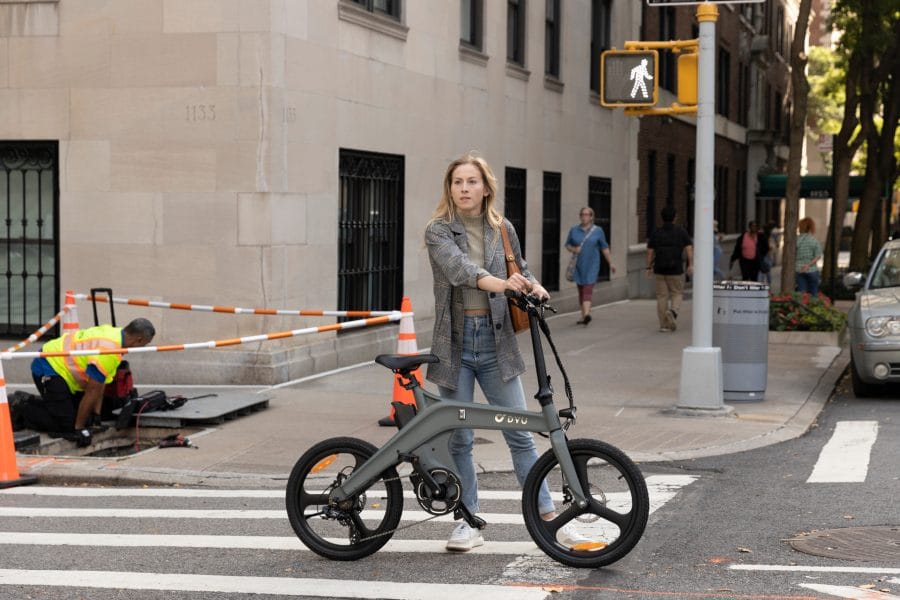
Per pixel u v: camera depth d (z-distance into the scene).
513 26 22.23
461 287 6.50
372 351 16.03
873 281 14.56
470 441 6.67
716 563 6.43
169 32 13.46
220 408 11.20
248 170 13.38
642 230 31.30
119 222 13.70
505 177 21.44
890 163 30.94
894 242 15.12
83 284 13.82
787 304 18.75
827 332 18.31
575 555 6.33
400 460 6.38
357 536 6.54
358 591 5.95
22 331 14.35
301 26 13.91
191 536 7.18
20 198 14.24
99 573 6.34
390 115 16.53
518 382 6.61
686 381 11.73
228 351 13.51
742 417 11.70
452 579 6.14
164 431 10.92
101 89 13.67
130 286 13.70
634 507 6.20
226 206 13.45
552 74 24.56
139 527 7.45
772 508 7.86
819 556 6.59
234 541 7.03
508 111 21.42
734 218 46.25
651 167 32.62
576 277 21.69
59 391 10.46
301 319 14.23
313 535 6.61
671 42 11.73
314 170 14.32
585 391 13.33
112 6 13.57
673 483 8.70
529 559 6.52
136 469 9.13
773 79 54.00
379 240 16.64
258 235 13.42
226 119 13.39
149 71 13.52
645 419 11.49
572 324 22.02
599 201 27.94
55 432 10.50
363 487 6.45
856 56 27.61
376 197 16.50
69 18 13.70
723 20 41.47
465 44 19.66
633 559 6.52
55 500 8.36
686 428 11.01
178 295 13.60
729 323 12.68
